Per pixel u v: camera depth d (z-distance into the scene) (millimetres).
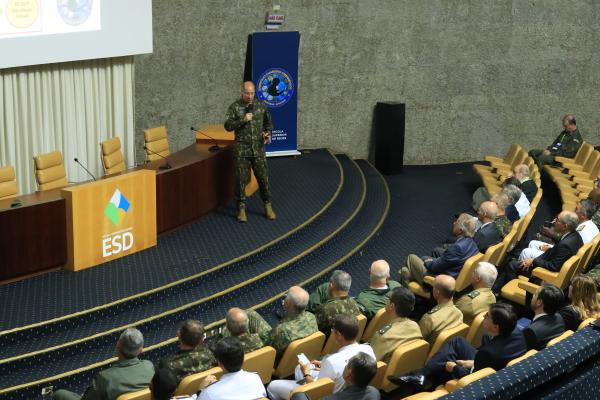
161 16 11734
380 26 13258
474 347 6527
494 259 8188
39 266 7773
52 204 7723
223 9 12148
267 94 12156
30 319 6926
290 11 12641
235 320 5855
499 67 14023
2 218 7430
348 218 10203
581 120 14648
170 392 4762
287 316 6281
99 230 8070
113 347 6984
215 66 12312
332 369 5535
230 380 5055
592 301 6688
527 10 13859
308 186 11070
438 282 6473
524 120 14422
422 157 14164
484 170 12297
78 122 10461
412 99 13781
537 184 10836
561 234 8273
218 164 9664
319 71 13148
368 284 8898
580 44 14258
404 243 10297
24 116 9836
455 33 13648
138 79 11820
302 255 8953
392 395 6176
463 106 14062
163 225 8938
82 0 9680
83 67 10328
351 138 13641
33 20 9211
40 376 6445
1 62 9008
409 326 6117
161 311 7441
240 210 9516
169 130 12250
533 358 4512
